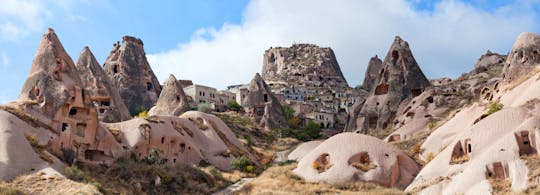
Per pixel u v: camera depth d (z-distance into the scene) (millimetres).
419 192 59938
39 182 54094
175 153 77438
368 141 70688
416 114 96688
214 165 81188
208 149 84188
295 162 86188
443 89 109250
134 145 72938
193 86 152375
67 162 63531
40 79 67375
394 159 68000
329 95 190375
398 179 66938
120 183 62906
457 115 78562
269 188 65688
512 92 77938
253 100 133750
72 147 65312
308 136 126312
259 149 105875
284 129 125688
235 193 65750
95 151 68312
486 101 85625
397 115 107250
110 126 75750
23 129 60375
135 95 136500
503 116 62406
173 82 118562
